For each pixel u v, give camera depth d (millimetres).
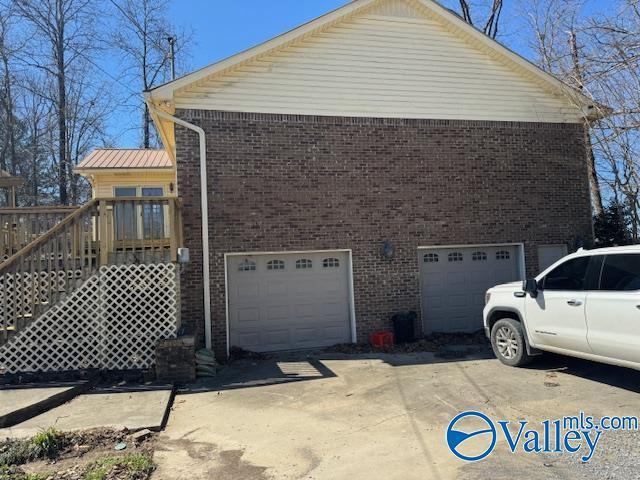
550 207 12500
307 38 11195
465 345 10445
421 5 11828
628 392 6426
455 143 11953
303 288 10969
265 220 10633
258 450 5254
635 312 5848
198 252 10242
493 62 12367
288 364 9312
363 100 11414
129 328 8500
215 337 10188
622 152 11773
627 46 10164
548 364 8039
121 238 8734
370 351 10188
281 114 10906
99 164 17016
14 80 28156
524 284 7492
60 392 7070
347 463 4812
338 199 11070
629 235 13711
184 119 10406
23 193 29297
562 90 12320
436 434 5410
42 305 8312
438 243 11641
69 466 4895
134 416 6281
